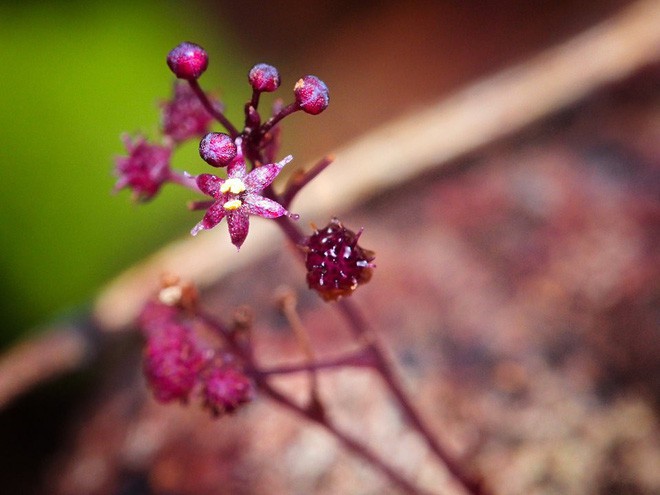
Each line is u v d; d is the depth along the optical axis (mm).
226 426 49
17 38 76
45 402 57
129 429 52
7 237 68
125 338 57
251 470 47
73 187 71
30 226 69
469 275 53
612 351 48
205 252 59
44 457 57
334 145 99
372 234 58
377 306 53
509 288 52
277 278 56
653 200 54
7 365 56
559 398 47
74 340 56
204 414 50
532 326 50
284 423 48
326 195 60
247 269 57
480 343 50
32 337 59
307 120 101
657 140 58
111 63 78
